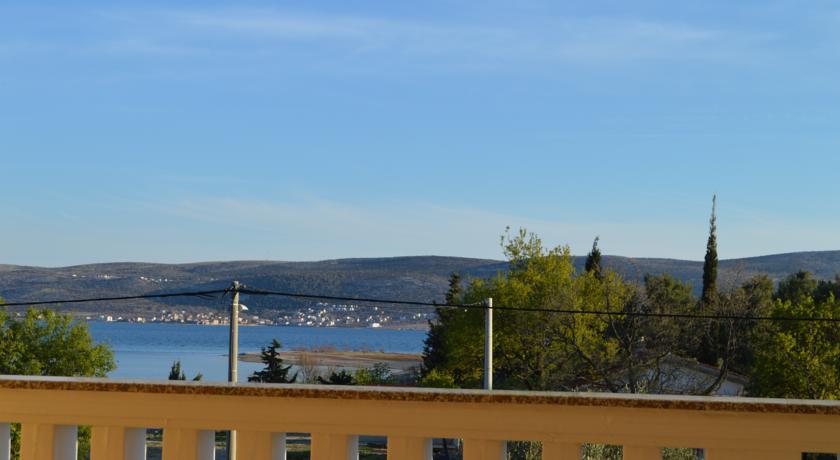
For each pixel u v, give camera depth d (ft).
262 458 9.30
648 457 8.87
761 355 127.75
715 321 150.10
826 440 8.71
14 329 142.00
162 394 9.42
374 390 9.14
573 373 163.22
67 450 9.68
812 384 121.49
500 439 9.00
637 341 149.79
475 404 9.02
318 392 9.19
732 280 154.20
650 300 153.89
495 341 172.86
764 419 8.78
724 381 147.13
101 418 9.48
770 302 156.87
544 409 8.96
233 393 9.31
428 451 9.13
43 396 9.57
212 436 9.59
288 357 411.95
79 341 145.59
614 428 8.91
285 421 9.28
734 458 8.79
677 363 147.54
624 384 145.89
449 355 188.65
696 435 8.84
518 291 168.25
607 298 156.04
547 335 165.58
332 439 9.22
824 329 126.52
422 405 9.11
